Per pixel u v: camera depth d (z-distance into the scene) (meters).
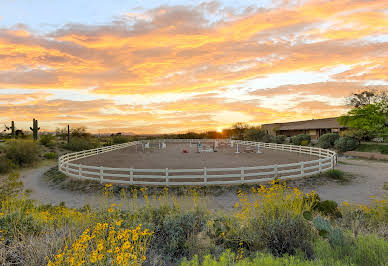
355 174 15.04
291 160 20.17
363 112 32.47
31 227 4.54
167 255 3.86
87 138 53.62
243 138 55.72
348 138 30.53
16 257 3.51
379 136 30.34
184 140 54.28
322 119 54.53
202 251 3.88
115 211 5.01
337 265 2.87
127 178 13.39
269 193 4.68
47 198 10.62
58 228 4.45
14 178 8.24
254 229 4.10
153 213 5.28
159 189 11.00
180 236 4.26
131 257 2.69
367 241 3.38
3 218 4.71
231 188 11.05
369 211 5.73
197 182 11.46
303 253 3.43
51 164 24.92
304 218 4.08
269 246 3.83
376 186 12.10
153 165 17.69
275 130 61.22
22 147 22.97
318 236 3.88
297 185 12.01
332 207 6.15
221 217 5.07
